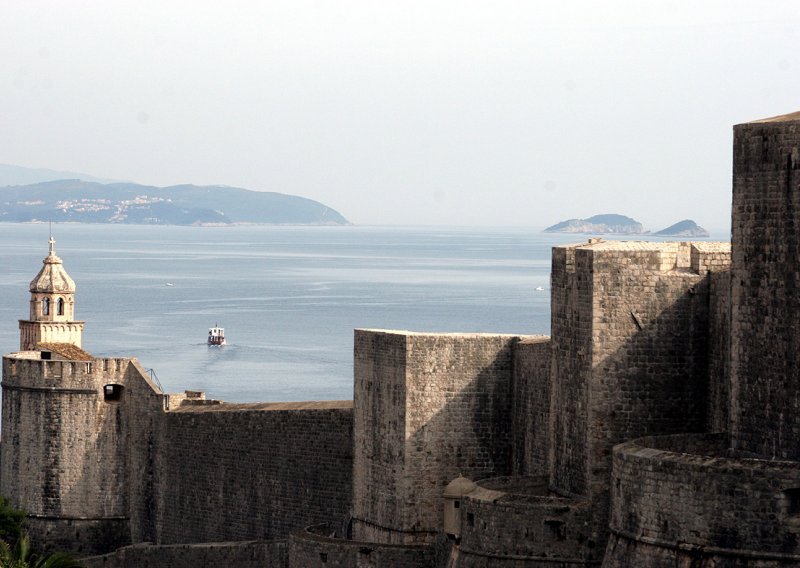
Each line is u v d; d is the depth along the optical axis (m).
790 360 180.62
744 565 169.50
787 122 181.12
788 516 168.00
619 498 182.50
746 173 186.12
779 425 181.88
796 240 180.12
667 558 174.75
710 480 171.62
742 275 186.75
